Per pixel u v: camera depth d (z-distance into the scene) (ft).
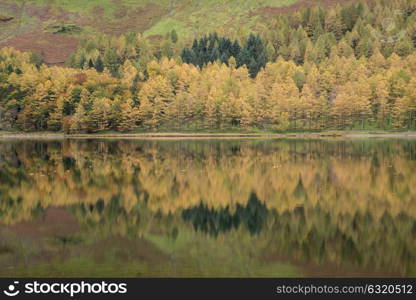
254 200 176.14
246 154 338.54
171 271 104.99
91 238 129.18
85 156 332.19
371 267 106.42
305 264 108.47
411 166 259.80
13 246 123.03
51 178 228.02
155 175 236.63
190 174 239.71
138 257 113.29
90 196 184.14
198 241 126.62
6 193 189.67
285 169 254.47
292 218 148.77
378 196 179.11
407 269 104.88
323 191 191.01
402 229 134.51
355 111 599.16
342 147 393.29
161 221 146.61
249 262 109.81
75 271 105.40
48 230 137.08
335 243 122.93
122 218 150.92
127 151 371.76
